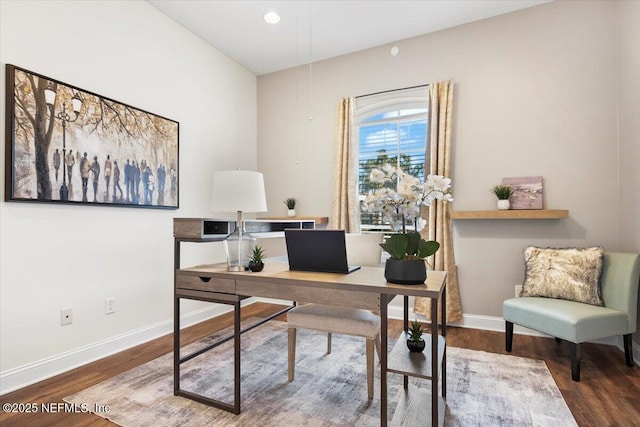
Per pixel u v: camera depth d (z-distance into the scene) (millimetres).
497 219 3248
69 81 2422
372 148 3928
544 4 3113
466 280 3361
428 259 3377
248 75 4418
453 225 3416
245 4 3076
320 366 2400
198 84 3619
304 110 4270
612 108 2885
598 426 1688
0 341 2051
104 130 2633
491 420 1739
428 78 3580
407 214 1572
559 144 3045
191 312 3477
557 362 2480
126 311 2828
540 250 2869
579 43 2998
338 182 3916
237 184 1913
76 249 2463
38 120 2213
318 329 2080
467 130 3383
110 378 2232
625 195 2725
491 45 3309
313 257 1885
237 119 4207
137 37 2943
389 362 1531
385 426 1450
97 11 2619
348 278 1708
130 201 2838
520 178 3158
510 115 3223
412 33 3582
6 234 2084
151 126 3039
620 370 2338
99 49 2627
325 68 4145
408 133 3748
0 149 2061
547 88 3100
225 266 2158
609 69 2900
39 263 2244
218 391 2037
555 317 2311
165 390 2059
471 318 3338
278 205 4422
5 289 2080
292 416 1778
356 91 3955
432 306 1406
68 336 2400
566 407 1858
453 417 1763
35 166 2193
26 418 1775
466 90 3398
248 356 2590
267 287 1763
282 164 4406
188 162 3488
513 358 2559
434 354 1396
